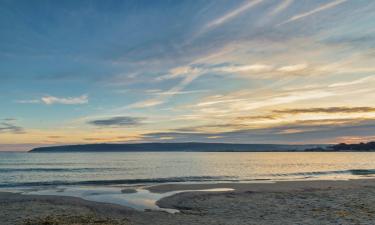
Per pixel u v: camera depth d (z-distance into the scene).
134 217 16.69
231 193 24.86
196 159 117.38
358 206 18.05
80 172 52.72
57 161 92.12
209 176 43.94
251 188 28.03
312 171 54.28
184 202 21.16
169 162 90.44
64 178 42.25
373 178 40.25
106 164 77.38
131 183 34.34
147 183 34.28
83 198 23.64
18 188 30.09
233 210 18.14
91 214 17.22
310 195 23.31
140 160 104.00
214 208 18.97
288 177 42.69
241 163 86.31
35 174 48.81
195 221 15.16
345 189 26.67
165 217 16.50
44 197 23.30
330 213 16.11
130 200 22.70
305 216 15.63
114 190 27.94
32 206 19.69
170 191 27.00
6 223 14.63
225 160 108.31
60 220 14.38
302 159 122.12
